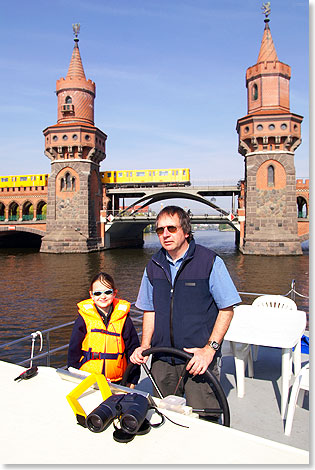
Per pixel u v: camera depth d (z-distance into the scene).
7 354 12.96
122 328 3.40
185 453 1.53
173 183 60.53
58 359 12.45
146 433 1.67
